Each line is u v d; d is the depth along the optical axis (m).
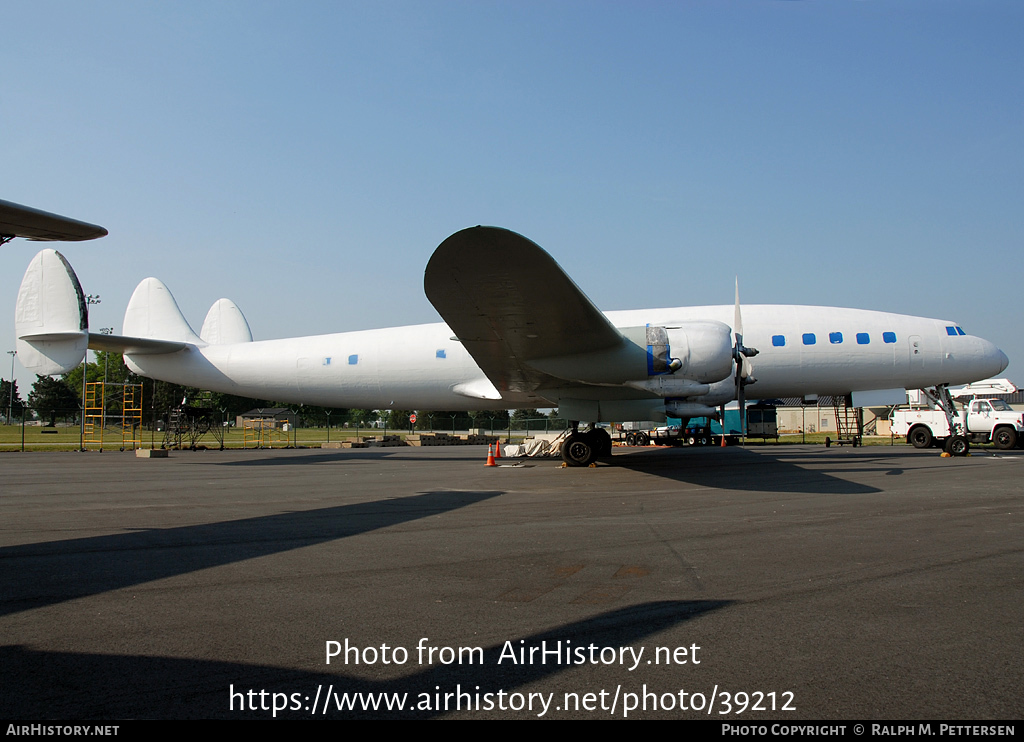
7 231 6.59
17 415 106.56
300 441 41.69
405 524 7.75
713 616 4.13
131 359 21.69
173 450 29.47
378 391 19.92
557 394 16.17
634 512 8.52
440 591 4.78
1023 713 2.82
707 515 8.20
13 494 11.26
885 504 9.07
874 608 4.26
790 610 4.24
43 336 17.28
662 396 13.05
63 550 6.30
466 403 19.73
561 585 4.92
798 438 40.44
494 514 8.49
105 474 15.78
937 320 19.20
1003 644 3.61
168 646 3.68
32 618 4.19
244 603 4.50
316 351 20.31
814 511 8.45
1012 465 15.88
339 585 4.96
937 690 3.04
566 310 11.06
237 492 11.45
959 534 6.82
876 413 48.47
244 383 21.05
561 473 14.46
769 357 18.23
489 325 11.80
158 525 7.77
